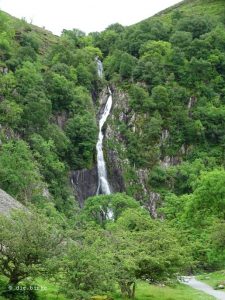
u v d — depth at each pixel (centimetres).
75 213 12525
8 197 6531
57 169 12950
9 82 14262
